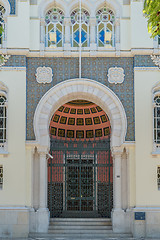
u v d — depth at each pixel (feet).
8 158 75.77
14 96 77.25
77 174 84.53
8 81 77.66
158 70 78.38
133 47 78.38
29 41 78.69
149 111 77.41
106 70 79.10
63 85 78.28
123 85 78.69
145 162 76.13
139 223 74.33
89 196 85.87
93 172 86.33
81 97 80.74
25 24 78.69
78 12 81.35
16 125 76.54
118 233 75.66
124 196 77.61
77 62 79.10
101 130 91.66
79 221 79.71
